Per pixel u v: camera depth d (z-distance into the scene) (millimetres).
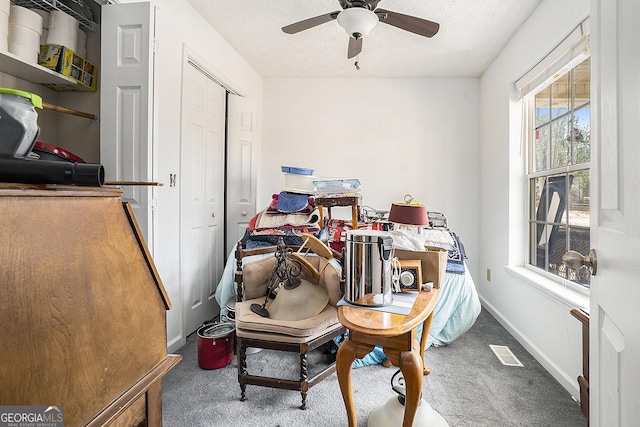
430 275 1507
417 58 3094
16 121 567
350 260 1271
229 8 2371
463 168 3533
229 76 2941
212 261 2844
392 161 3609
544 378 1902
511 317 2596
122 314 584
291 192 2725
